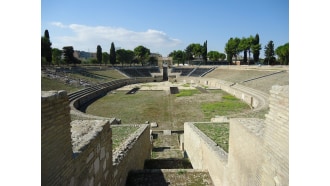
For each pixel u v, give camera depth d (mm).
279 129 5102
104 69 76125
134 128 15805
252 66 60812
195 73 79375
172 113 31859
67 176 4848
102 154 7250
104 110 34281
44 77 45375
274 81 41062
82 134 7484
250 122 8320
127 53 101000
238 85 48188
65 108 4879
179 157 17391
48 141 4125
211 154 11023
